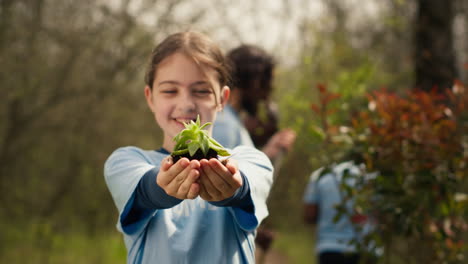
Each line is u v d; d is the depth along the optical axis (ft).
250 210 5.43
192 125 4.51
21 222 30.01
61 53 28.19
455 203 9.30
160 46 6.38
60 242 28.99
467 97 9.46
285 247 30.63
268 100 11.52
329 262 13.56
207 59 6.15
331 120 11.34
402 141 9.11
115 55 28.66
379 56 26.20
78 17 28.22
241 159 6.02
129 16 28.12
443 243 9.71
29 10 26.73
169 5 27.63
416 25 14.83
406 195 9.14
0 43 26.05
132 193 5.29
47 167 31.01
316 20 24.38
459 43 24.61
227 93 6.59
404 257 10.07
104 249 29.35
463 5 23.00
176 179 4.33
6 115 27.78
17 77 26.94
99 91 28.71
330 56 21.84
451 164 9.14
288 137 10.88
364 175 9.70
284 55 23.86
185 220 5.85
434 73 14.30
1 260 26.91
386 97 9.54
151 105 6.68
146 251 5.75
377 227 9.81
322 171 9.95
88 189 31.68
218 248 5.72
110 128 30.99
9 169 29.99
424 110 9.25
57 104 28.55
